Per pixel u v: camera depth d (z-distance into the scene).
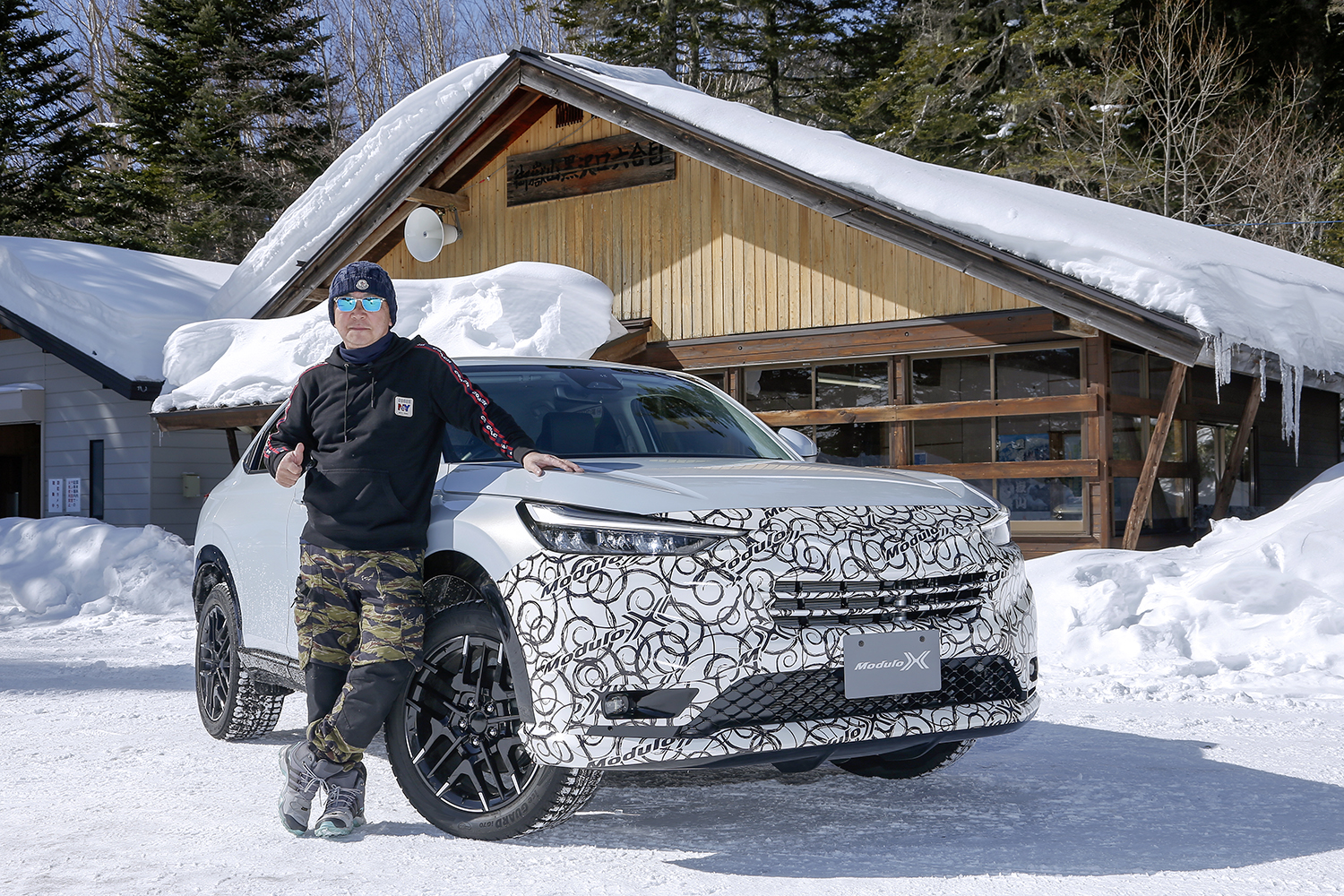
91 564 12.18
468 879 3.17
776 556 3.28
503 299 12.86
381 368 3.63
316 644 3.70
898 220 11.85
